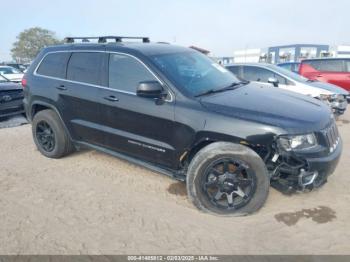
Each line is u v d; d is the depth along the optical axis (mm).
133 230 3021
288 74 7656
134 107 3627
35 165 4668
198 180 3213
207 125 3158
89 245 2803
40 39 75062
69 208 3434
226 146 3104
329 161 3080
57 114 4637
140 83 3311
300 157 2996
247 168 3129
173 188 3922
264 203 3355
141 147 3729
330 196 3641
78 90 4207
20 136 6352
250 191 3189
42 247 2771
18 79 14859
